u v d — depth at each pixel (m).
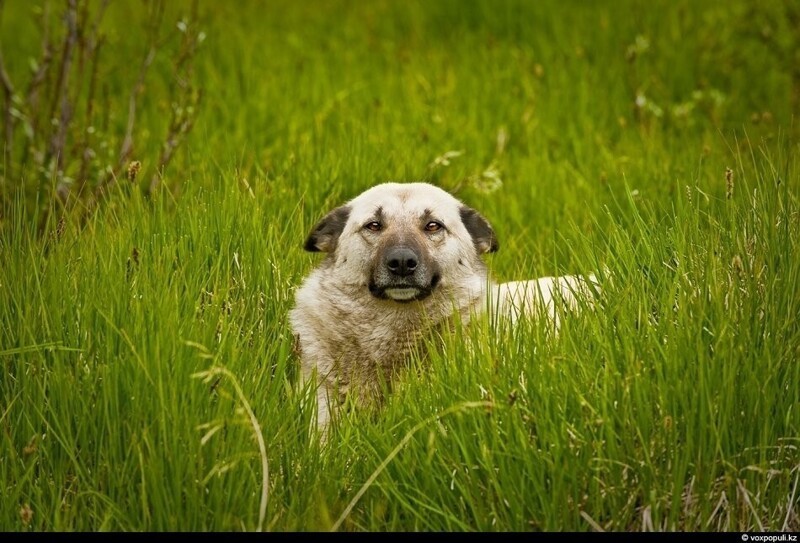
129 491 7.04
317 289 9.56
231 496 7.07
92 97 12.90
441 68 17.80
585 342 7.89
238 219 9.88
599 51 18.45
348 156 12.74
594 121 15.87
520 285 9.87
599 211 11.98
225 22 20.17
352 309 9.44
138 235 9.49
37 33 19.20
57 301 8.21
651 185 12.52
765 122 14.69
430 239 9.37
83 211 11.22
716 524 7.13
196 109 13.54
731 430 7.23
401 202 9.43
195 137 14.20
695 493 7.09
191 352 7.78
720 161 12.45
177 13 19.53
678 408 7.29
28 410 7.55
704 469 7.06
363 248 9.35
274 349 8.73
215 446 7.20
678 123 15.48
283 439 7.64
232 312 8.73
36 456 7.32
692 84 17.09
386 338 9.45
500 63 18.34
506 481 7.04
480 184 12.69
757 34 17.84
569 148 15.10
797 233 8.31
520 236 11.62
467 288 9.57
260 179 11.72
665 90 16.81
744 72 17.41
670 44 18.17
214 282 9.29
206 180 11.46
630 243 8.71
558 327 8.38
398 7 21.67
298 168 12.57
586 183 13.02
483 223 9.90
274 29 20.69
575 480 6.96
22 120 13.82
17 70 17.45
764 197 8.66
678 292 8.12
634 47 17.09
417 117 15.48
